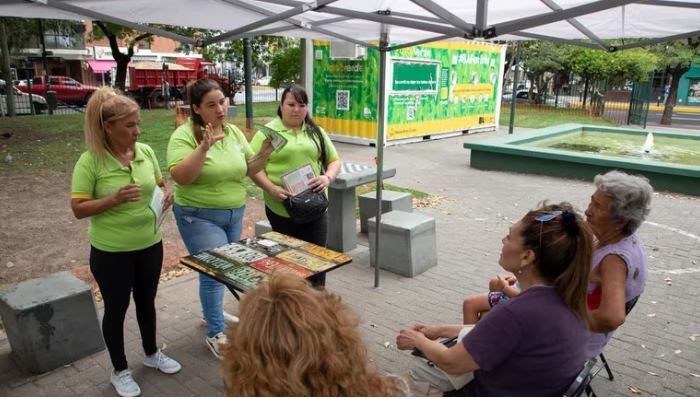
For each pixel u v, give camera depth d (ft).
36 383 10.71
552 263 6.29
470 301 9.89
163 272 16.75
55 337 11.13
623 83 103.19
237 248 10.18
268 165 12.42
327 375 4.34
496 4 11.98
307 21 13.87
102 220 9.37
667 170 28.68
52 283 11.90
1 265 17.31
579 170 32.09
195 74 104.78
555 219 6.41
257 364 4.28
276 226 12.77
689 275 17.11
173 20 13.78
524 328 6.21
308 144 12.40
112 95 9.00
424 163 38.04
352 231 19.17
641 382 11.09
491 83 57.47
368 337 12.87
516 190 29.48
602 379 11.18
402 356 12.04
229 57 77.82
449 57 49.78
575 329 6.36
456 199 27.37
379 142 14.90
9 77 61.41
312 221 12.43
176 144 10.48
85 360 11.57
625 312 8.34
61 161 34.63
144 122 57.26
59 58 133.80
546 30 14.49
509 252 6.69
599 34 15.72
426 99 48.08
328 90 46.19
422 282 16.38
